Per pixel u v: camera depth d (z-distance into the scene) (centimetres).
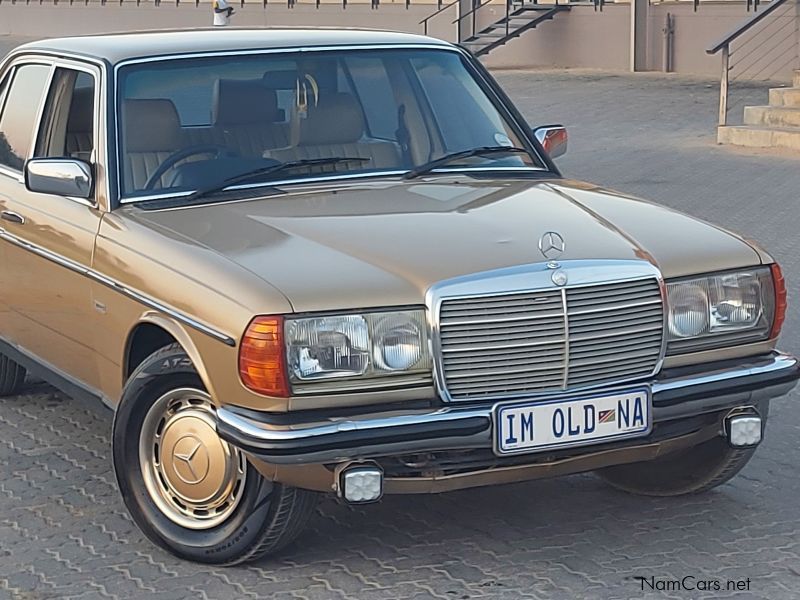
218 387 507
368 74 659
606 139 2011
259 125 628
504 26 3156
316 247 525
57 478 670
